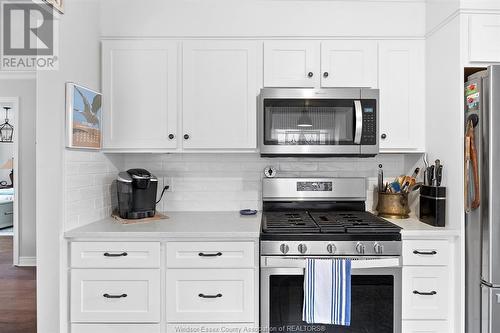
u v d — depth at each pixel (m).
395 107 2.08
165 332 1.75
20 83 3.96
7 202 5.74
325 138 2.01
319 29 2.09
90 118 1.92
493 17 1.77
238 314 1.75
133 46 2.07
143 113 2.08
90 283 1.75
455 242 1.78
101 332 1.75
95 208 2.04
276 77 2.08
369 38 2.09
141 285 1.76
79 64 1.85
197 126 2.08
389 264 1.72
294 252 1.72
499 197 1.60
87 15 1.93
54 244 1.70
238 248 1.75
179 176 2.41
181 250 1.75
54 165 1.69
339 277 1.67
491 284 1.60
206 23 2.08
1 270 3.74
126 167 2.43
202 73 2.08
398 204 2.15
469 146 1.69
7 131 6.39
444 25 1.90
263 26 2.09
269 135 2.01
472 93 1.70
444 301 1.77
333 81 2.08
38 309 1.70
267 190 2.32
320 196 2.31
